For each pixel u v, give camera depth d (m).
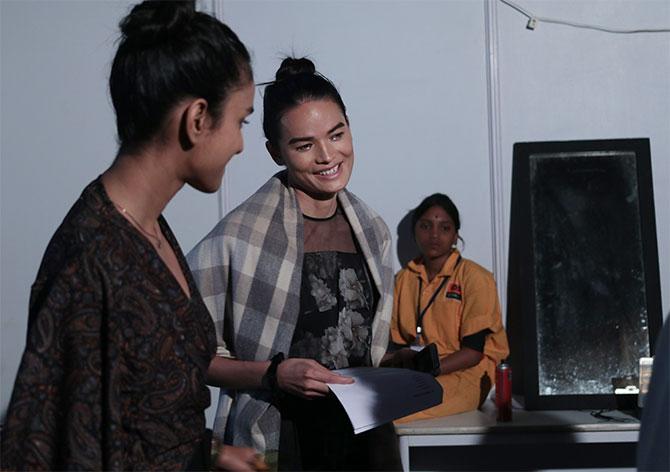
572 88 3.94
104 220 1.34
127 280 1.31
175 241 1.52
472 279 3.65
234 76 1.41
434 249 3.69
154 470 1.33
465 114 3.94
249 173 3.97
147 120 1.38
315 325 2.18
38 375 1.25
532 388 3.70
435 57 3.93
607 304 3.78
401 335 3.77
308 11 3.93
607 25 3.93
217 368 2.12
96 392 1.27
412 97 3.94
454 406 3.53
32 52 3.97
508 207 3.94
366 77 3.95
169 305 1.35
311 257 2.21
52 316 1.26
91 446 1.25
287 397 2.15
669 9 3.93
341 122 2.18
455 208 3.73
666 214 3.95
